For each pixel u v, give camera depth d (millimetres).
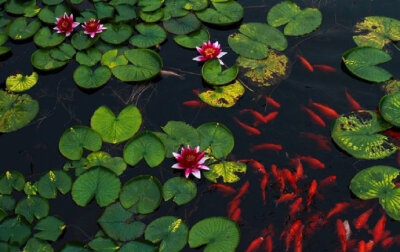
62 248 2717
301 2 4336
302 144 3297
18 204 2963
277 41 3930
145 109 3557
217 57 3762
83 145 3234
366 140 3225
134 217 2881
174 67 3842
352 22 4117
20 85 3721
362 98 3547
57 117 3541
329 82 3666
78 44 3959
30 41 4152
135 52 3846
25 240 2785
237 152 3256
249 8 4344
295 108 3508
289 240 2814
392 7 4254
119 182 3021
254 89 3635
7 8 4379
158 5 4211
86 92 3693
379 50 3762
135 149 3191
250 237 2850
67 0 4418
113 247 2725
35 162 3271
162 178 3133
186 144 3236
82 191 3004
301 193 3035
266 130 3391
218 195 3037
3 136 3438
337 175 3117
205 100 3562
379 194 2949
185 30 4055
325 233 2846
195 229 2795
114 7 4227
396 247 2754
